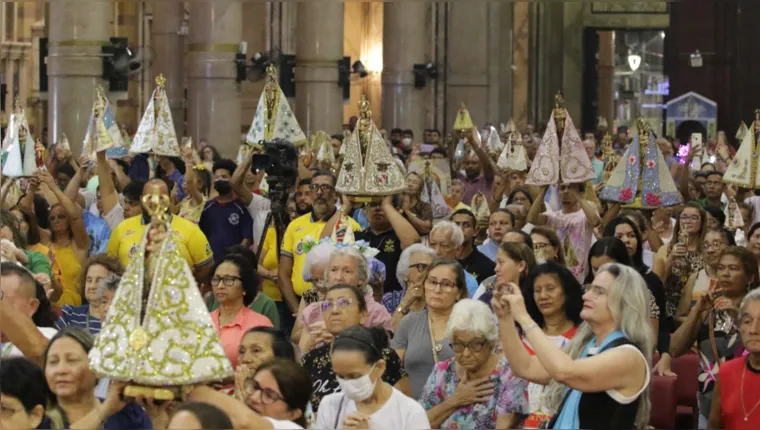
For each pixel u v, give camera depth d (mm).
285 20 45312
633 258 14227
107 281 12250
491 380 10609
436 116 48469
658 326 13523
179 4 40656
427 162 23172
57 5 29531
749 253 12672
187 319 7906
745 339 10508
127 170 23188
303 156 24438
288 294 15992
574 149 17641
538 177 17750
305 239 15414
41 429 9453
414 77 43156
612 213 18609
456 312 10562
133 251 8219
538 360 9367
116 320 7930
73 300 16172
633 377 9047
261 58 39062
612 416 9070
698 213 16266
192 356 7867
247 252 13648
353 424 9844
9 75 36031
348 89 38500
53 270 15773
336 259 12781
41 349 10414
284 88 39375
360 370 9781
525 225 17828
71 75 29469
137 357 7809
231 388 10727
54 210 16109
